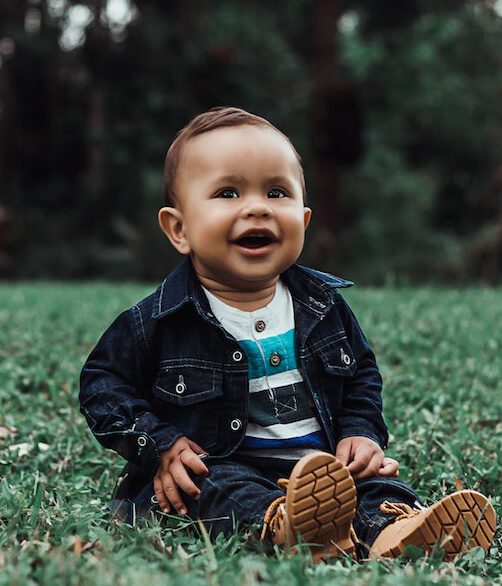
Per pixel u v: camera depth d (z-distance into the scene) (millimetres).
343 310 3236
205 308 2992
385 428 3143
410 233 25453
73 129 25266
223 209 2912
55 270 22953
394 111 27375
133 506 2984
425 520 2586
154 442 2854
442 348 6051
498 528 3037
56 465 3764
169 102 23297
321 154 22812
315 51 23203
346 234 25297
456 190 29797
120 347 3047
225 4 25172
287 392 2990
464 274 24609
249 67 24094
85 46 23312
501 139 27953
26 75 24031
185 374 2973
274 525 2586
